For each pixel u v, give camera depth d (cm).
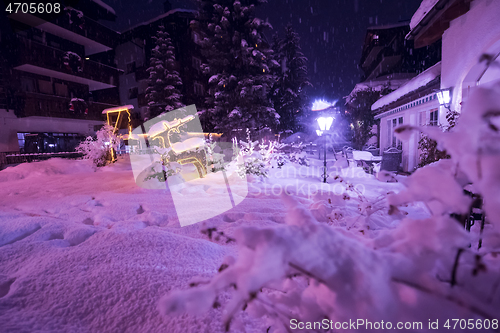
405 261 70
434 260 70
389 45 2769
